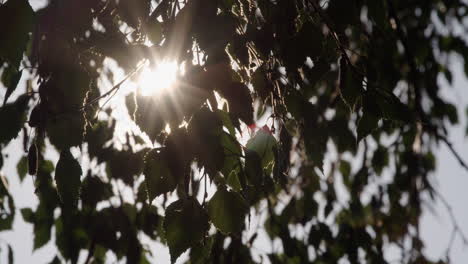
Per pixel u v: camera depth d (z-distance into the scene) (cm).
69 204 102
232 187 106
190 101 96
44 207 227
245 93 100
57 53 97
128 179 204
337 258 277
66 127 101
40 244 234
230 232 102
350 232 279
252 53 115
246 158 100
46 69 97
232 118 101
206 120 95
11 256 229
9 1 88
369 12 113
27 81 191
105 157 213
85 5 98
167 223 98
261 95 118
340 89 108
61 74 97
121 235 229
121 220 227
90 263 243
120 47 104
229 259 232
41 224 233
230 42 108
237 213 103
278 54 115
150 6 115
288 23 108
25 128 159
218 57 100
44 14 98
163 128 99
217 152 94
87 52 107
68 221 215
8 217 228
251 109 100
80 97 99
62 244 228
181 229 98
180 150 94
